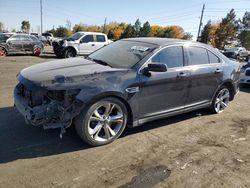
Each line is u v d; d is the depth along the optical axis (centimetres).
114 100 386
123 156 372
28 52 1769
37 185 297
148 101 427
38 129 435
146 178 324
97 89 361
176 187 312
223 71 555
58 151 373
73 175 320
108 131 397
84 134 372
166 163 362
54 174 319
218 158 386
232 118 569
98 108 376
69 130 438
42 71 385
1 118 473
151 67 405
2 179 303
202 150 407
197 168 355
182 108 492
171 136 452
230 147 425
